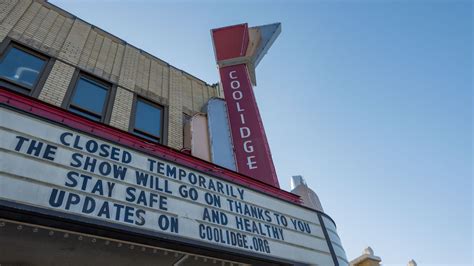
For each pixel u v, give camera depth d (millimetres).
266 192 6832
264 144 9023
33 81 7121
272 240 5988
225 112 9531
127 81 9078
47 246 4215
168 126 9008
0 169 3820
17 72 7012
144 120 8641
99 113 7773
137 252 4605
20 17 8016
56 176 4184
